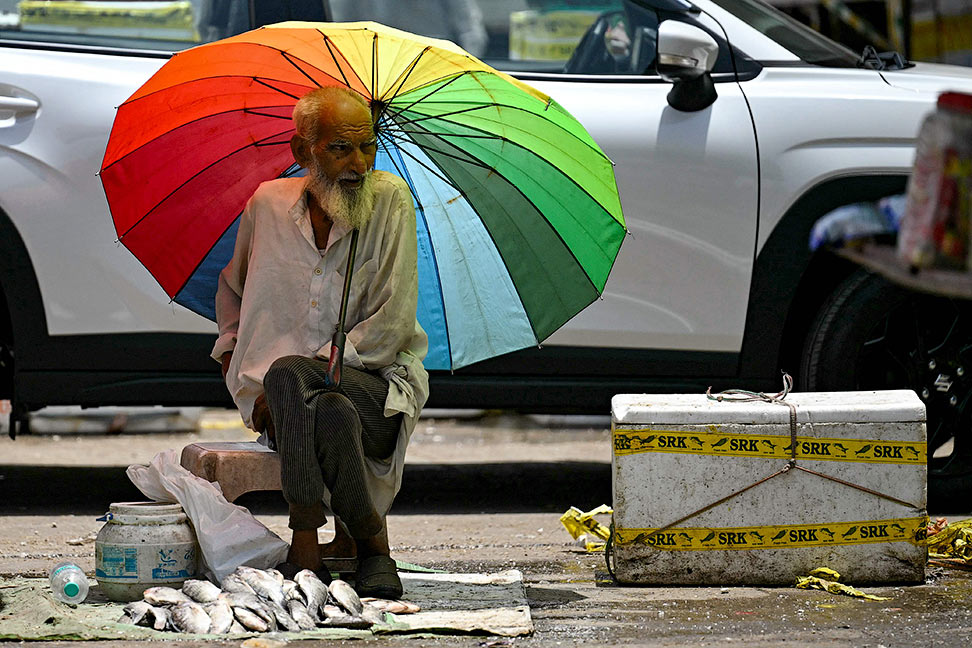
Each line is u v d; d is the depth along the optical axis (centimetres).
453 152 1206
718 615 1106
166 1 1595
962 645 992
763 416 1223
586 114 1552
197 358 1548
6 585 1181
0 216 1502
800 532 1228
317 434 1069
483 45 1630
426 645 994
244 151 1205
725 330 1563
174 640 995
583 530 1397
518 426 2981
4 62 1520
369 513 1093
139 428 2859
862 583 1238
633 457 1228
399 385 1133
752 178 1546
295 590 1065
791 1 3023
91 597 1155
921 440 1232
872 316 1530
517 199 1211
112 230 1520
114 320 1533
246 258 1182
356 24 1126
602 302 1553
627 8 1636
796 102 1561
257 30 1108
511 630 1026
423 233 1241
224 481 1147
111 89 1531
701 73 1538
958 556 1354
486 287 1245
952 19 3212
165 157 1187
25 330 1528
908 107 1550
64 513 1727
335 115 1088
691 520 1229
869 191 1539
